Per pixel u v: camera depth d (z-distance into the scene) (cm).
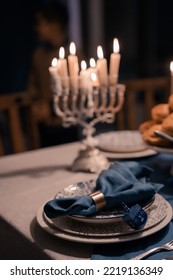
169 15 485
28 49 461
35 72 240
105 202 82
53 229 82
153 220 82
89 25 501
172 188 104
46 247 79
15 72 462
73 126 228
